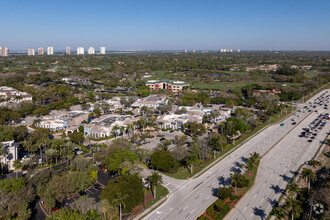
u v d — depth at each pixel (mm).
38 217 100375
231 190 114625
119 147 145625
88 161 133875
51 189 105688
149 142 184125
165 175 137375
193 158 138625
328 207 107062
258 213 105312
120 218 98562
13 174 135000
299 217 102875
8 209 95188
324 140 195000
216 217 100625
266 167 148625
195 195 117812
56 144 149250
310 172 124000
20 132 172500
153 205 109625
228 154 166750
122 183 107062
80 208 94875
